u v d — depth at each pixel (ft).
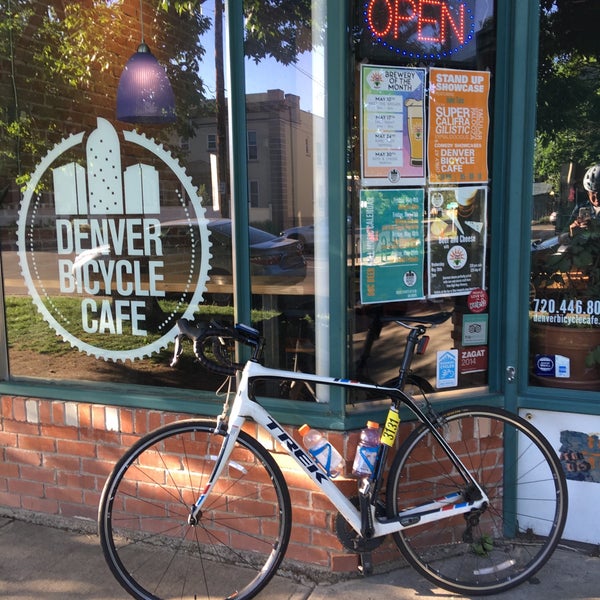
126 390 10.24
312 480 8.21
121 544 9.88
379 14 8.58
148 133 9.86
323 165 8.63
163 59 9.61
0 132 10.73
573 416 9.46
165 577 9.03
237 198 9.13
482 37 9.13
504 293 9.52
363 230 8.84
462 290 9.50
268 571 8.41
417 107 8.93
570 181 9.52
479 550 9.34
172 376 10.08
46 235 10.55
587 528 9.66
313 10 8.44
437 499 8.61
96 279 10.39
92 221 10.34
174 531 9.82
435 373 9.49
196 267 9.78
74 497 10.47
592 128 9.44
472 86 9.16
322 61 8.45
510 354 9.53
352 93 8.57
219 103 9.21
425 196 9.12
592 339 9.64
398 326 9.14
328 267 8.76
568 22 9.23
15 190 10.70
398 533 8.48
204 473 9.57
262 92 8.86
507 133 9.25
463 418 8.73
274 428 8.18
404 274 9.15
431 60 8.93
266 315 9.27
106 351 10.41
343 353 8.80
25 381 10.80
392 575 8.96
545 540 9.48
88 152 10.27
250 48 8.86
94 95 10.14
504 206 9.40
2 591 8.74
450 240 9.33
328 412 8.89
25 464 10.70
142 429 9.90
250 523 9.39
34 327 10.71
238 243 9.21
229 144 9.12
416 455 9.16
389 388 8.30
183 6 9.22
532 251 9.59
